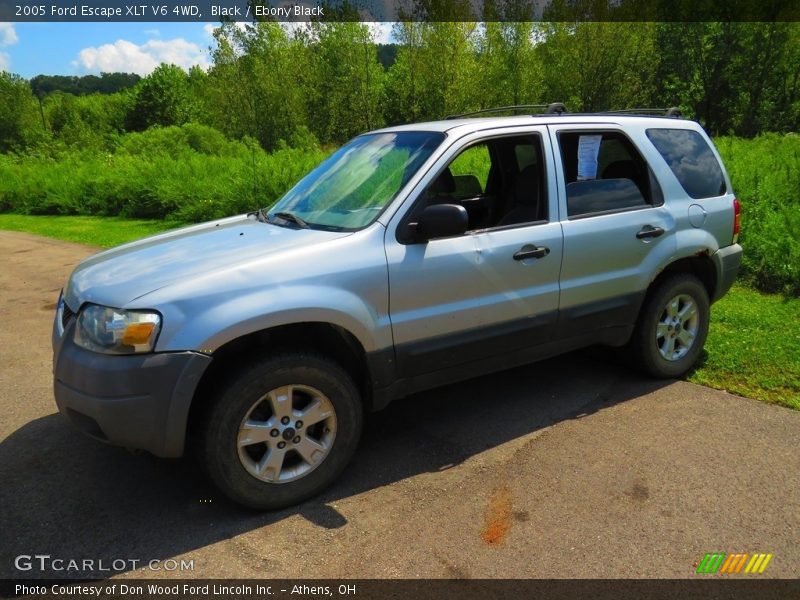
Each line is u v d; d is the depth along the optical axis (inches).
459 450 148.7
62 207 699.4
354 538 117.6
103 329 114.6
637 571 106.5
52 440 159.0
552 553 111.5
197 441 118.5
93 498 132.9
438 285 137.3
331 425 130.0
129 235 512.4
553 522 120.0
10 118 1990.7
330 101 1552.7
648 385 180.9
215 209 559.8
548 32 1485.0
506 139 152.6
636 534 115.7
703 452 142.8
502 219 162.2
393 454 147.9
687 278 180.9
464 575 106.9
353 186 149.3
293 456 129.8
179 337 112.7
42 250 451.8
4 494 135.0
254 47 1457.9
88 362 114.3
